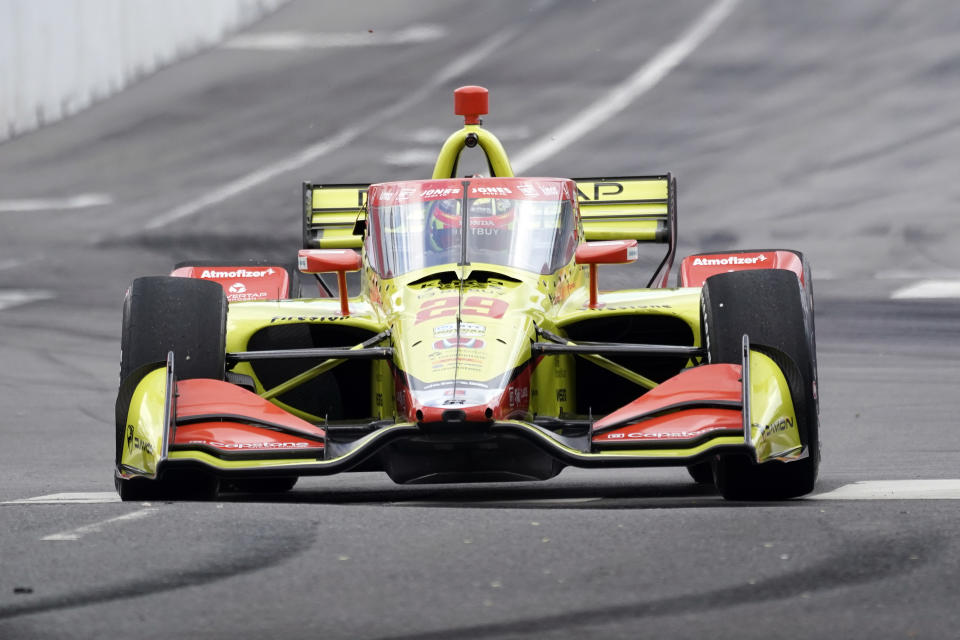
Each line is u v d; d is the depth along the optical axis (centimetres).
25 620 1520
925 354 5697
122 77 16025
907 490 2508
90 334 7106
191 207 11025
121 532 1973
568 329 2856
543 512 2105
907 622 1467
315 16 16950
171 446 2345
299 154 12338
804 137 11244
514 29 15238
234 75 15150
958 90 11888
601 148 11444
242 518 2067
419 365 2389
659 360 2917
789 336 2416
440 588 1625
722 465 2414
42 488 3009
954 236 8644
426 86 13812
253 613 1533
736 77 12988
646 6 15350
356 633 1451
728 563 1727
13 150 14062
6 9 15462
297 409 2856
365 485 3198
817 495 2475
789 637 1421
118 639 1445
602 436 2320
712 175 10556
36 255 9850
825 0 14662
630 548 1816
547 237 2806
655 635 1431
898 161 10400
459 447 2352
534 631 1448
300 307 2831
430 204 2858
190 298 2502
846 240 8731
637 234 3753
